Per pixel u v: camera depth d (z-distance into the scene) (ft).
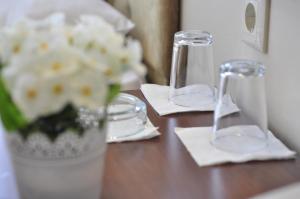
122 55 2.32
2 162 3.17
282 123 3.54
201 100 4.09
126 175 3.00
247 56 3.93
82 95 2.16
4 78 2.15
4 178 3.00
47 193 2.47
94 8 6.13
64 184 2.45
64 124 2.35
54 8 6.06
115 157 3.22
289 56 3.33
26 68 2.12
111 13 6.15
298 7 3.15
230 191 2.81
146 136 3.45
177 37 4.18
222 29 4.34
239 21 3.98
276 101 3.59
